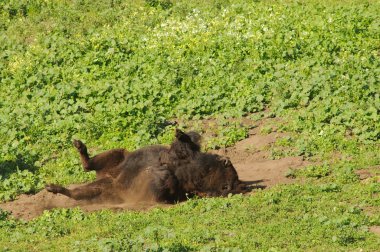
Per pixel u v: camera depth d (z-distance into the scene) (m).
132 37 87.88
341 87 67.75
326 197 47.25
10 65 82.75
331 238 40.94
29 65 80.88
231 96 70.50
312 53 79.69
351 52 80.31
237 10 95.88
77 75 78.25
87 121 66.31
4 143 63.88
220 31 87.69
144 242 41.31
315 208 45.72
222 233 42.25
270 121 64.75
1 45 89.81
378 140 58.16
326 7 95.12
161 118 66.00
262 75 75.06
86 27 93.06
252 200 46.81
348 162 54.12
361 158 54.81
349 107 63.81
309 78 72.31
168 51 82.94
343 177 50.88
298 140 58.78
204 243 41.09
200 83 74.19
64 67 81.38
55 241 43.22
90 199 49.41
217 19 92.06
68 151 62.25
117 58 81.62
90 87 74.12
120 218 45.81
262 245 40.31
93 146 63.41
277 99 68.81
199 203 47.28
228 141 61.25
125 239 41.16
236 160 58.06
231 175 49.00
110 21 95.31
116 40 85.50
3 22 96.50
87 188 49.44
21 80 78.25
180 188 48.91
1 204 51.88
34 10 99.56
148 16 95.31
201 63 78.94
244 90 71.62
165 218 45.12
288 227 42.50
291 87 70.19
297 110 66.38
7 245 43.12
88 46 84.62
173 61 79.56
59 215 47.28
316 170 52.41
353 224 42.38
